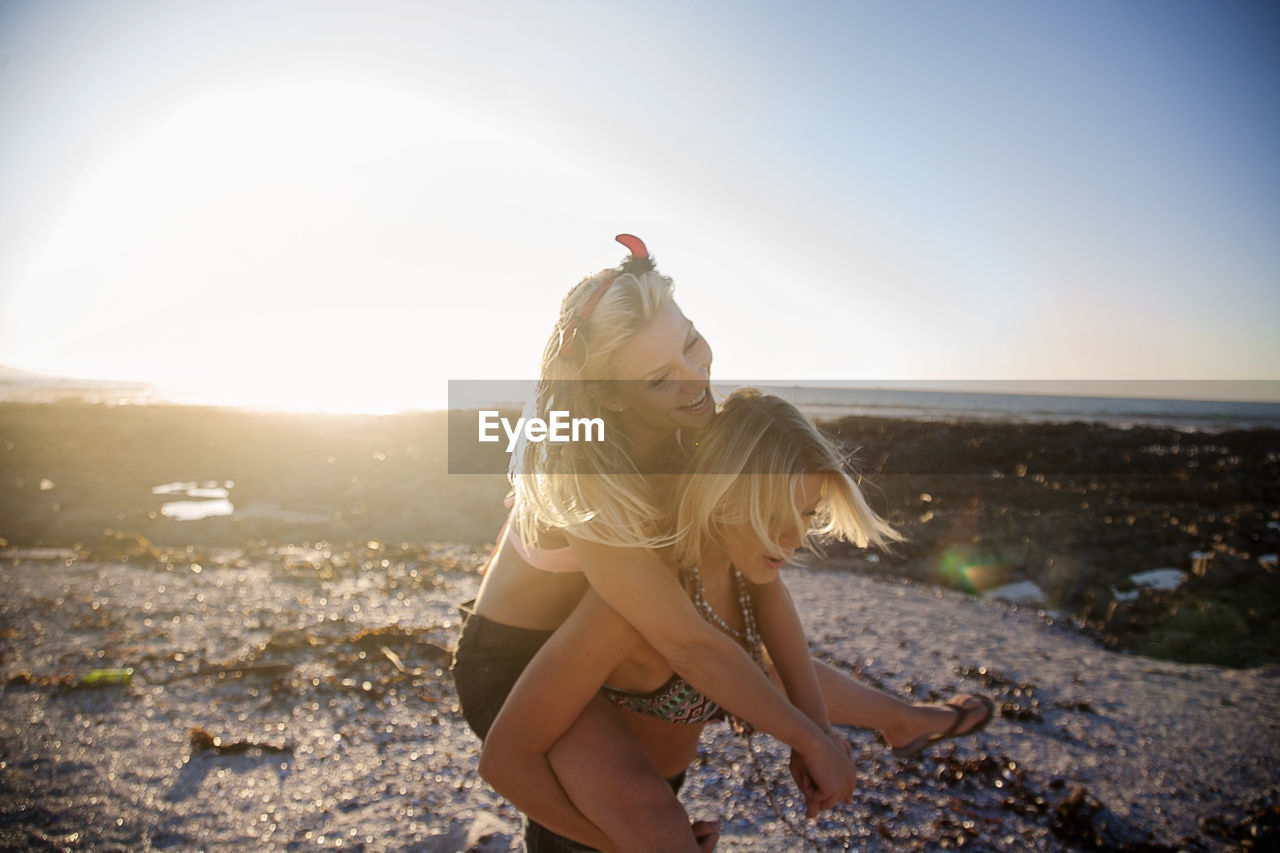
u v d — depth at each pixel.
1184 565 6.86
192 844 2.38
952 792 2.78
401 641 4.17
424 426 16.69
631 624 1.55
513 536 1.79
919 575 6.32
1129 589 6.10
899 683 3.79
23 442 13.54
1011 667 4.12
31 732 3.11
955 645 4.48
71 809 2.55
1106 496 10.62
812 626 4.72
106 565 5.99
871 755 3.06
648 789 1.50
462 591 5.41
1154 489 11.24
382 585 5.51
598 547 1.52
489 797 2.69
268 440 14.24
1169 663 4.36
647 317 1.56
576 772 1.53
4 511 8.25
